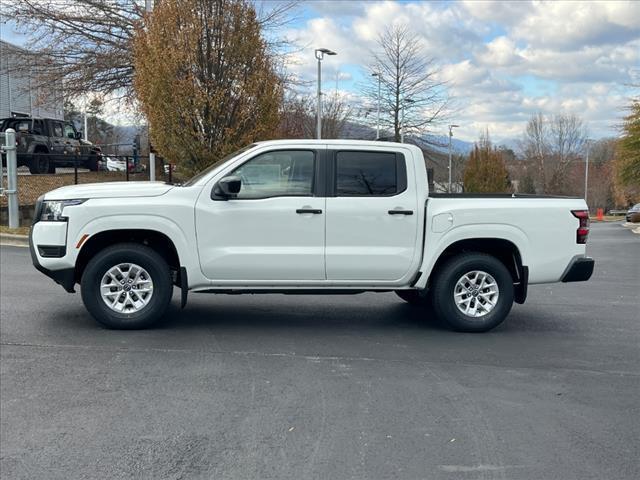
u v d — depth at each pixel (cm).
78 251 614
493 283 670
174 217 618
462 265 659
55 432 395
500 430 410
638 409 452
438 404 454
